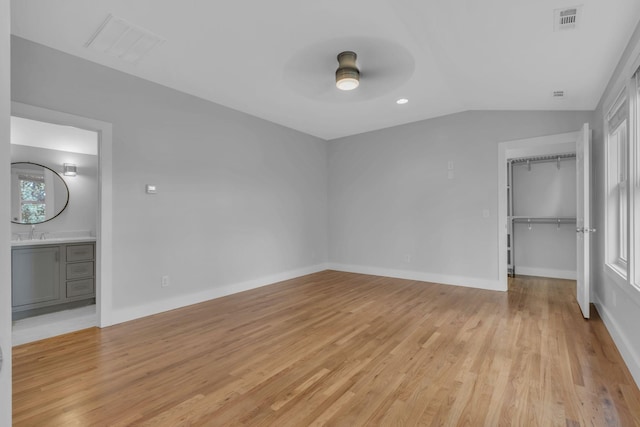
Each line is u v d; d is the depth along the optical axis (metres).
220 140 4.15
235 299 4.00
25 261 3.50
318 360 2.37
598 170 3.40
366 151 5.60
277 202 5.00
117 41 2.68
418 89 3.69
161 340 2.74
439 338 2.75
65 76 2.84
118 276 3.18
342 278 5.23
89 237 4.43
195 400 1.88
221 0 2.17
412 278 5.10
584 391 1.93
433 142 4.87
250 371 2.21
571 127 3.88
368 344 2.64
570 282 4.86
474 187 4.54
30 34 2.56
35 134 3.91
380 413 1.75
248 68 3.16
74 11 2.27
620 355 2.39
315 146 5.83
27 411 1.77
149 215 3.42
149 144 3.43
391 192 5.31
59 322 3.26
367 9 2.25
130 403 1.85
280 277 5.02
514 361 2.32
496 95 3.71
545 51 2.52
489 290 4.37
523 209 5.47
